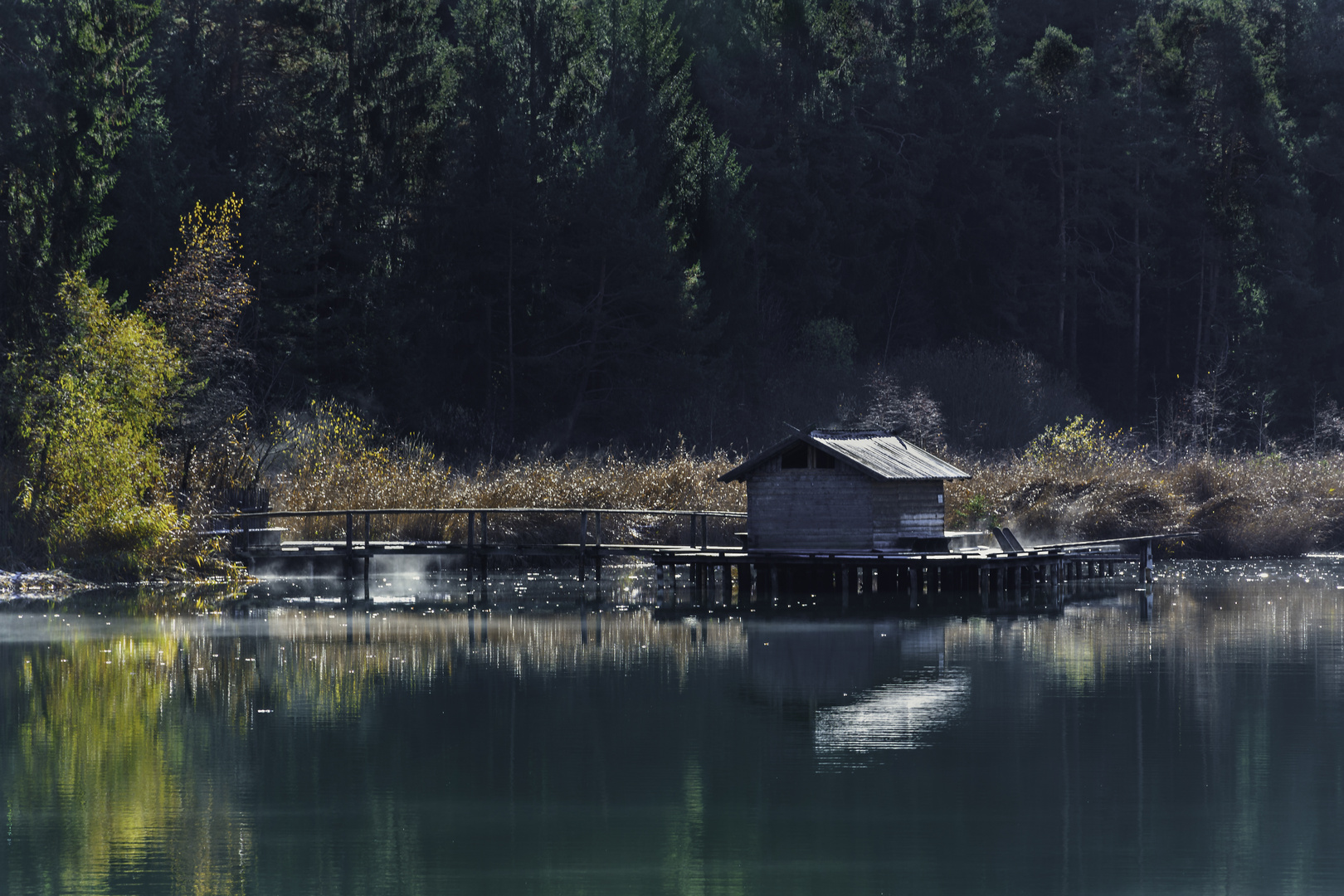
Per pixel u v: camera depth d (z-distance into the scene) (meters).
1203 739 24.70
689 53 105.12
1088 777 22.25
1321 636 36.88
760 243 103.62
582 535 49.94
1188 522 61.72
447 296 83.88
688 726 25.80
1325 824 19.95
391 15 85.94
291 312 76.00
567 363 85.44
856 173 109.44
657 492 57.62
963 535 49.72
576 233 86.62
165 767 22.98
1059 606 44.41
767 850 18.81
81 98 66.81
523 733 25.27
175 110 81.19
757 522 47.50
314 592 47.88
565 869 18.12
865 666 32.09
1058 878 17.80
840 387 96.81
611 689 29.31
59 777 22.44
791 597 46.09
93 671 31.36
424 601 44.97
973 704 27.78
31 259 59.22
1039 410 98.19
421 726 25.81
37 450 47.00
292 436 60.12
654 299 84.75
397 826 19.89
